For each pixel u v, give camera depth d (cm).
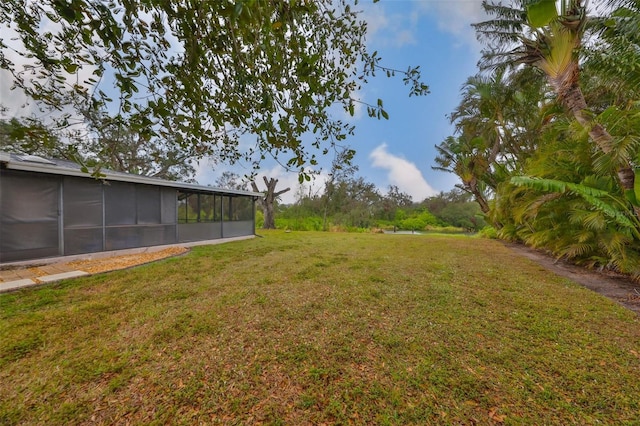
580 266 572
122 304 326
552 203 624
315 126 181
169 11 110
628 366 206
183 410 163
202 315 295
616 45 388
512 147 1156
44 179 541
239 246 855
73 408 162
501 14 621
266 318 290
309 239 1094
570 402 169
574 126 493
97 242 622
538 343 240
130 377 191
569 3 460
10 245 500
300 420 157
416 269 524
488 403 168
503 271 519
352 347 233
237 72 132
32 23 119
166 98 140
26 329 257
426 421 155
